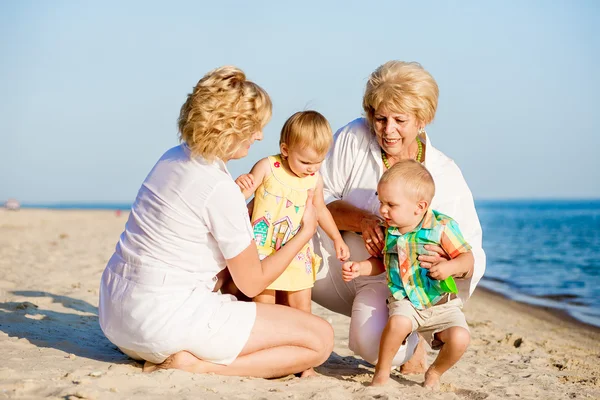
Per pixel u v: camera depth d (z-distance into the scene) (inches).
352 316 153.0
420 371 162.4
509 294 450.6
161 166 130.8
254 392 122.0
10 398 108.4
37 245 534.6
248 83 129.3
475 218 160.2
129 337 129.0
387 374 141.4
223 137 124.5
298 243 140.7
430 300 140.8
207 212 125.6
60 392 110.8
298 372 143.1
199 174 126.2
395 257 144.1
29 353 143.0
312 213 144.0
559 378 182.1
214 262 131.6
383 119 151.1
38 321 184.5
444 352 140.9
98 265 370.9
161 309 125.8
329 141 145.9
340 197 168.6
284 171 151.0
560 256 792.3
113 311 129.9
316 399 120.9
